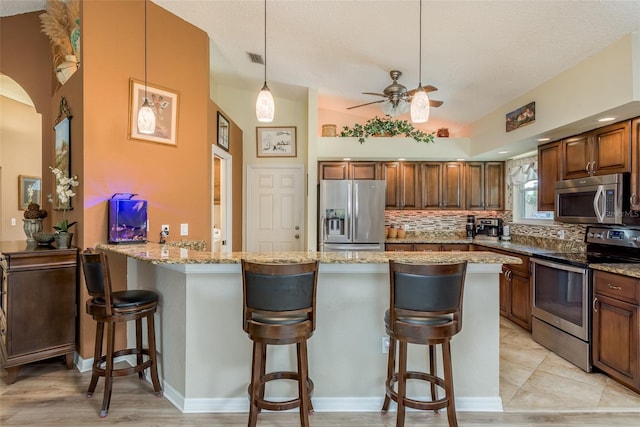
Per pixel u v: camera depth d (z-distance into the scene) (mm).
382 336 2375
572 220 3416
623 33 2477
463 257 2236
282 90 5215
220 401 2350
